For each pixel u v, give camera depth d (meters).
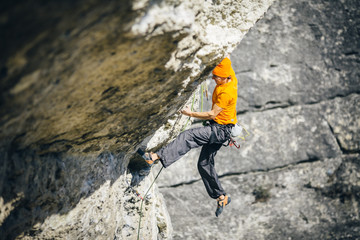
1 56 1.29
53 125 2.04
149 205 4.40
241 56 7.52
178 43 1.96
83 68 1.70
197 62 2.45
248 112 7.58
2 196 1.98
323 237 7.56
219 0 2.57
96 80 1.87
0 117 1.59
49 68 1.52
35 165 2.15
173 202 7.34
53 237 2.65
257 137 7.55
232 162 7.51
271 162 7.57
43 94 1.67
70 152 2.46
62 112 1.96
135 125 2.79
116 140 2.86
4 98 1.50
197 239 7.28
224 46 2.65
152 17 1.66
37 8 1.20
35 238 2.51
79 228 2.86
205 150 3.84
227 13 2.73
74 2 1.28
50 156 2.30
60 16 1.30
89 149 2.62
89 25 1.44
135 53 1.80
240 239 7.36
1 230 2.12
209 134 3.51
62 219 2.62
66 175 2.47
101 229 3.21
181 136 3.54
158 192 5.24
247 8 2.83
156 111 2.76
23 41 1.29
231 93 3.36
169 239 5.30
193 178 7.37
